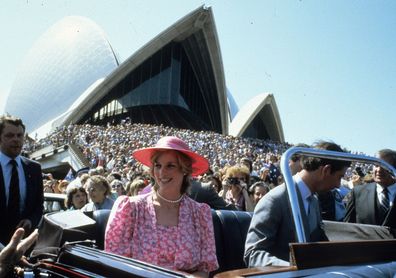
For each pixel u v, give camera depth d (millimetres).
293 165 4379
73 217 3430
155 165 3107
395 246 2387
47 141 43062
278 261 2816
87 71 87062
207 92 72812
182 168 3096
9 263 2361
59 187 10750
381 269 1987
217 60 64062
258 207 3215
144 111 66750
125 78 67625
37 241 3359
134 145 31766
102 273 2139
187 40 64062
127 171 16312
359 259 2154
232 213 4562
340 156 2998
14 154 4734
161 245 2906
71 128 47281
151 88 68562
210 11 57969
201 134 46625
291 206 2568
